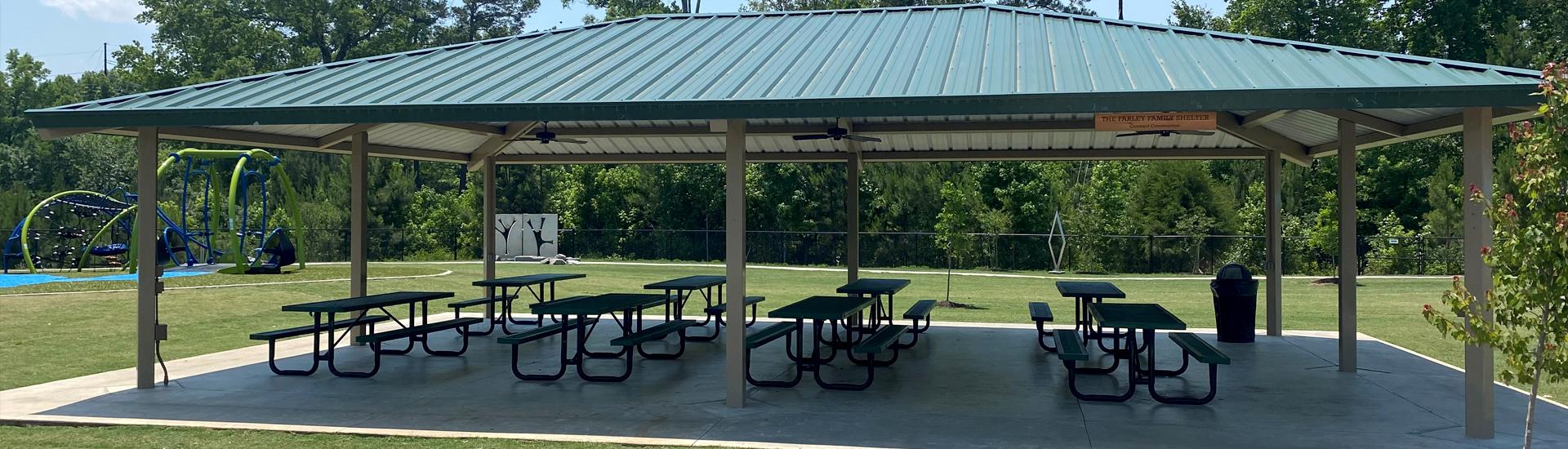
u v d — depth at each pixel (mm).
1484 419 6570
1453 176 30703
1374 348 11320
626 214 41375
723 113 6762
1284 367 9734
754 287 23969
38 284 19250
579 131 11617
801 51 8984
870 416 7355
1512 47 32625
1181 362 10109
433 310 16750
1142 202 33469
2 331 13164
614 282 25484
